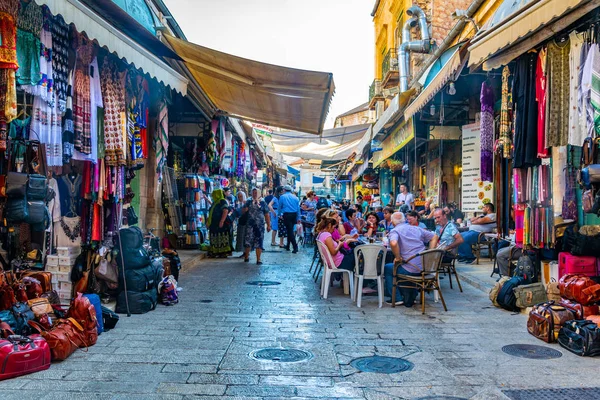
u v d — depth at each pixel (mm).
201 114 13961
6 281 4961
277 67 8680
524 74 6805
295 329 5855
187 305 7152
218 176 16656
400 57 18703
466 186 11641
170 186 11578
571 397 3795
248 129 17422
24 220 5426
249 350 4992
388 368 4473
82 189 6691
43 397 3723
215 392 3881
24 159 5441
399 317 6520
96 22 5172
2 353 4082
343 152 22688
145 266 6828
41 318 4906
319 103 10578
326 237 7820
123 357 4727
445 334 5668
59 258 6469
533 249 7215
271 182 37844
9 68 4609
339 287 8805
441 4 18484
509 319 6383
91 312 5129
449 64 7738
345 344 5250
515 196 7426
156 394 3822
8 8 4555
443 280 9438
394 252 7137
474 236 11539
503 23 6086
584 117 5793
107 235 6770
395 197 23625
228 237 13094
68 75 5820
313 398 3783
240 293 8133
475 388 3988
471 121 11805
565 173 6645
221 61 8945
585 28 5879
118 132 6887
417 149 18688
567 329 5066
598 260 6285
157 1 8961
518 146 6949
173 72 7434
